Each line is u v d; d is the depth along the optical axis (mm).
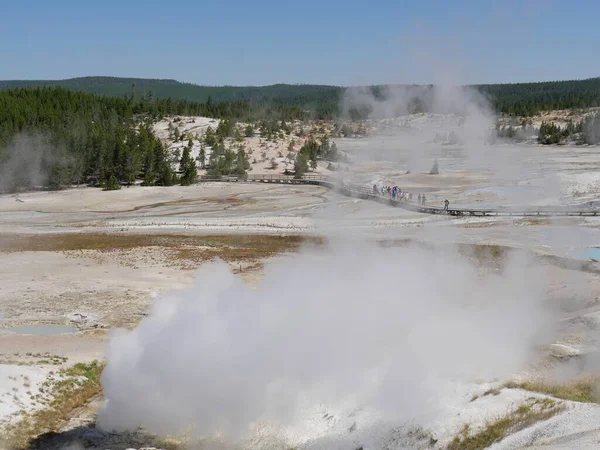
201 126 144250
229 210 72812
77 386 24516
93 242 55562
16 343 29797
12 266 46062
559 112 155625
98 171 96188
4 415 21469
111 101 151125
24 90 144875
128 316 34344
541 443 16422
